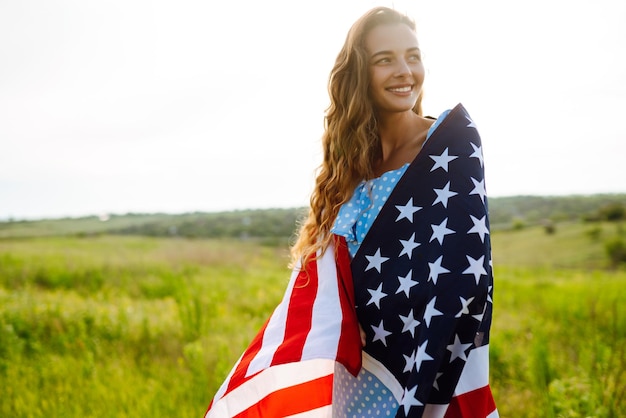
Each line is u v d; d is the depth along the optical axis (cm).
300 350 225
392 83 230
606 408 368
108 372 530
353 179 242
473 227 202
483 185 211
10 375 513
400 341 218
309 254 239
